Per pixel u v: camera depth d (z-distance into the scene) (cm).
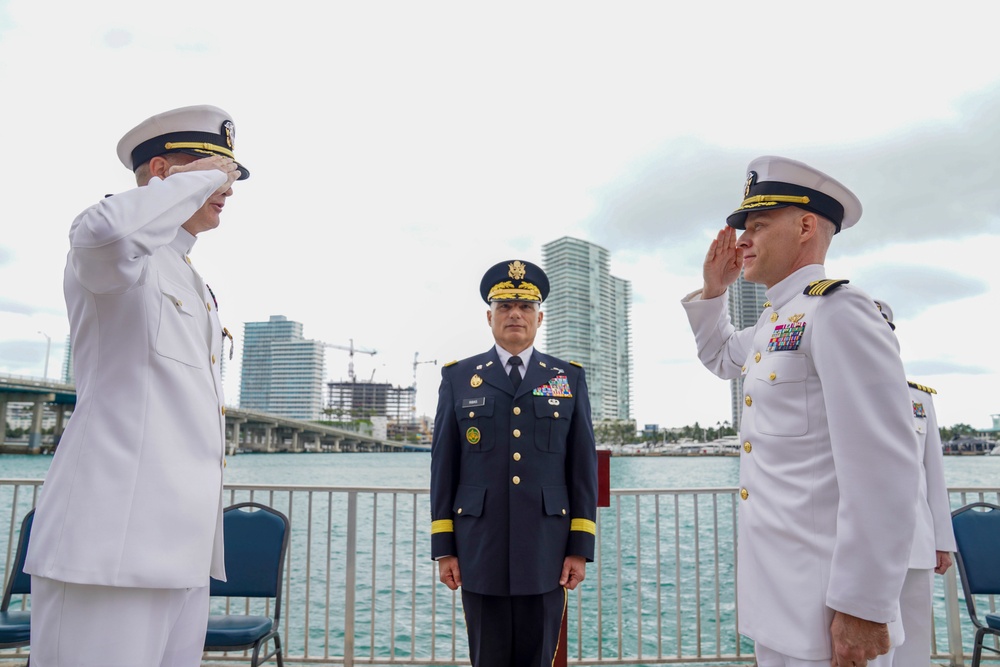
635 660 411
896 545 154
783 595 174
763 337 201
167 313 180
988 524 362
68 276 181
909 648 274
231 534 354
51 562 158
